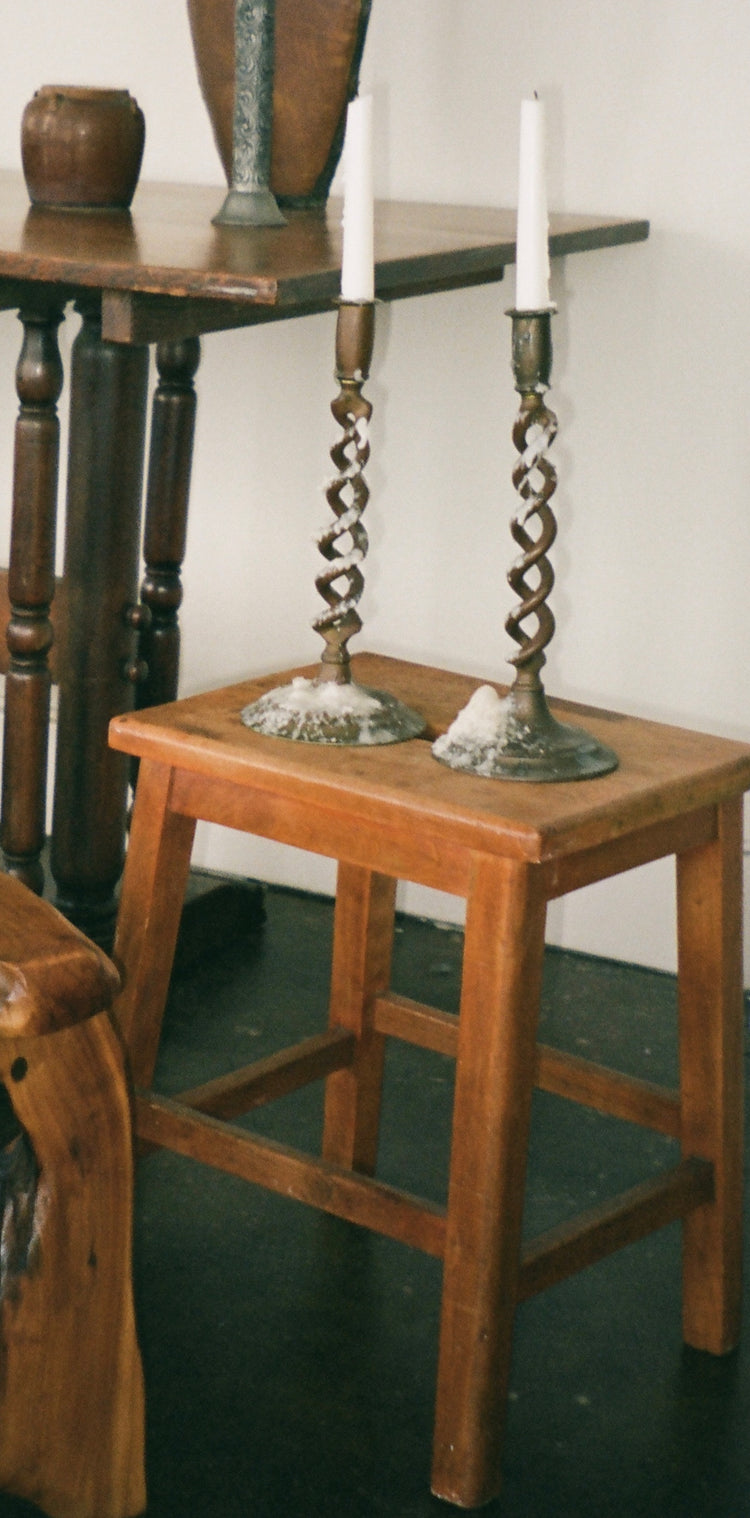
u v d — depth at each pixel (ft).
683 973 4.94
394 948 8.09
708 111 7.09
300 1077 5.52
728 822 4.79
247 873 8.81
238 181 6.19
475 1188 4.26
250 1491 4.43
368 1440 4.68
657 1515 4.47
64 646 6.57
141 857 4.92
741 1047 5.00
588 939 8.14
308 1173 4.64
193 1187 5.96
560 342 7.54
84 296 6.11
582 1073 5.27
